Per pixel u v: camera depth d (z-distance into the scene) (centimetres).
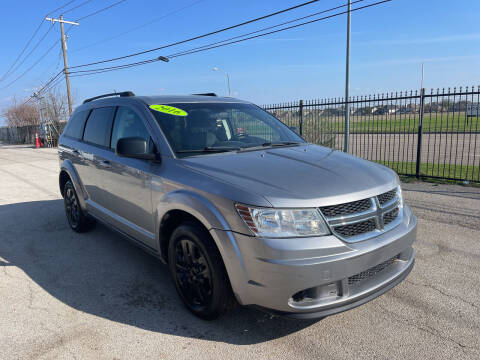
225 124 387
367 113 1173
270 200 245
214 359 254
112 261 433
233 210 254
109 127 426
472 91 793
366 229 263
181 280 312
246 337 279
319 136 1188
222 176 279
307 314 242
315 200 247
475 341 265
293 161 312
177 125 356
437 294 332
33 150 2592
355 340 271
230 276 259
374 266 264
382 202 279
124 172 374
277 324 295
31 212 671
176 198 295
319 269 238
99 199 448
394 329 283
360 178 283
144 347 269
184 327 294
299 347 265
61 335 287
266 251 239
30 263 433
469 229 497
